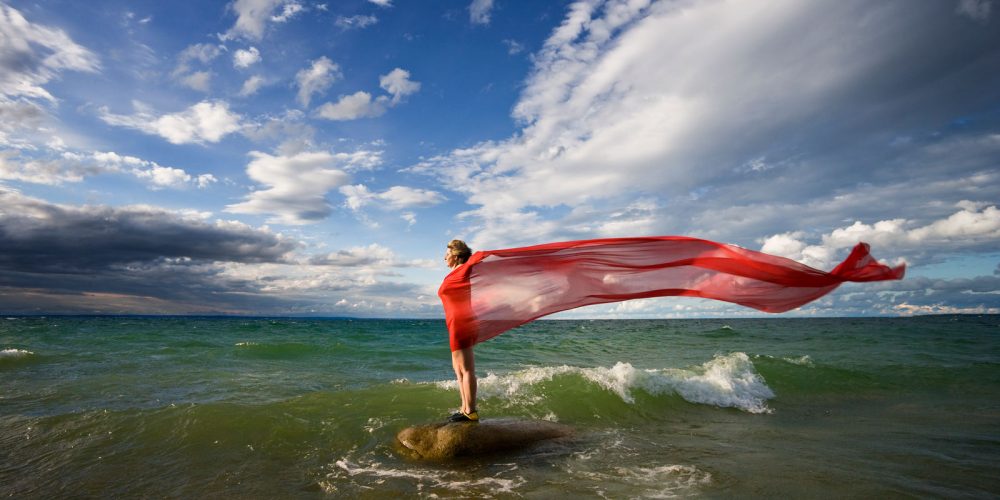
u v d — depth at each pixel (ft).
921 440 20.45
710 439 20.68
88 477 15.46
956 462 17.01
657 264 16.42
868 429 22.79
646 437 20.93
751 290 15.43
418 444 18.29
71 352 48.03
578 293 17.88
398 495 14.02
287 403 24.04
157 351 50.26
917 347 62.34
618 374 29.50
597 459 17.44
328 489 14.56
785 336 88.43
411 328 136.67
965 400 30.37
